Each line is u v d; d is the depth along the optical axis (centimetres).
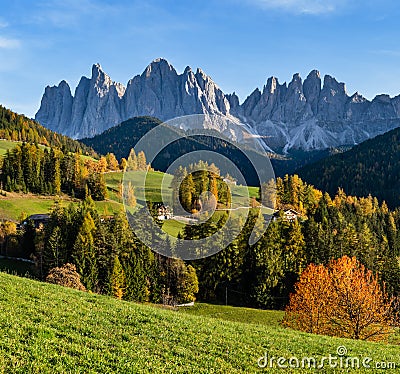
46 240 7144
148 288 6359
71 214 7681
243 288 7019
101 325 1836
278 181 11212
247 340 2044
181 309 6134
